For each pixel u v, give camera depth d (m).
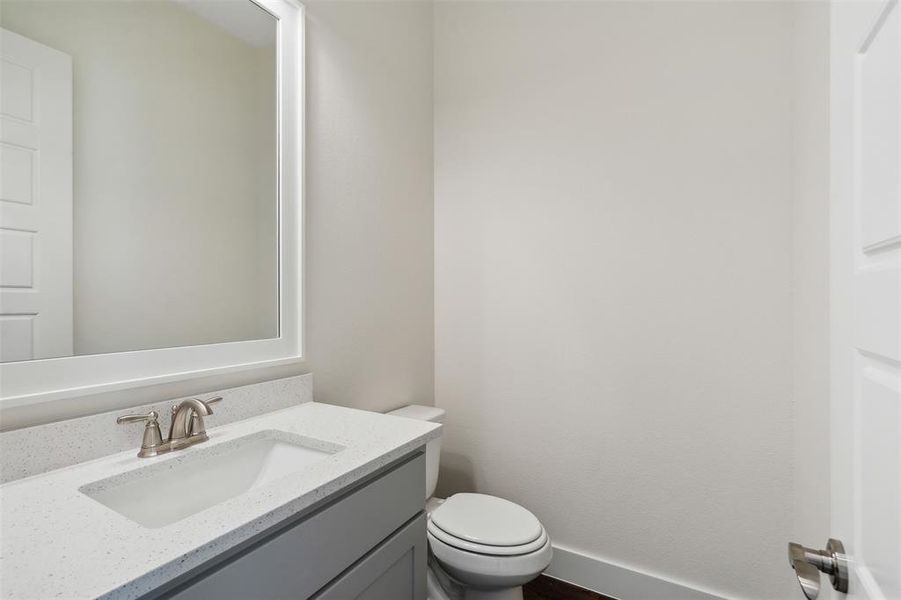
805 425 1.28
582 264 1.79
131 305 0.99
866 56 0.52
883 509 0.46
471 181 2.04
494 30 1.99
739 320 1.51
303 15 1.39
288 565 0.73
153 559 0.56
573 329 1.81
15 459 0.79
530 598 1.68
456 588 1.57
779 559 1.45
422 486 1.09
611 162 1.73
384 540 0.96
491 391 1.99
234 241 1.21
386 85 1.81
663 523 1.63
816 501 1.15
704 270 1.56
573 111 1.81
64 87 0.89
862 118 0.53
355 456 0.91
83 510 0.69
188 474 0.93
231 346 1.19
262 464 1.08
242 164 1.23
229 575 0.64
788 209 1.44
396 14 1.87
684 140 1.60
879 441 0.47
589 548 1.77
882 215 0.47
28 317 0.84
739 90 1.51
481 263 2.02
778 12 1.45
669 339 1.62
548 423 1.86
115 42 0.97
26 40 0.84
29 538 0.60
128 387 0.96
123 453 0.93
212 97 1.16
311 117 1.45
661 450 1.64
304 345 1.40
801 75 1.32
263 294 1.29
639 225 1.68
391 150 1.84
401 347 1.89
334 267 1.54
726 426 1.53
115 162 0.97
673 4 1.62
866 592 0.50
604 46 1.75
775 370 1.46
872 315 0.49
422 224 2.04
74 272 0.90
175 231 1.08
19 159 0.83
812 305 1.20
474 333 2.03
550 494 1.85
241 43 1.23
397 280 1.87
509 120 1.95
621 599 1.68
